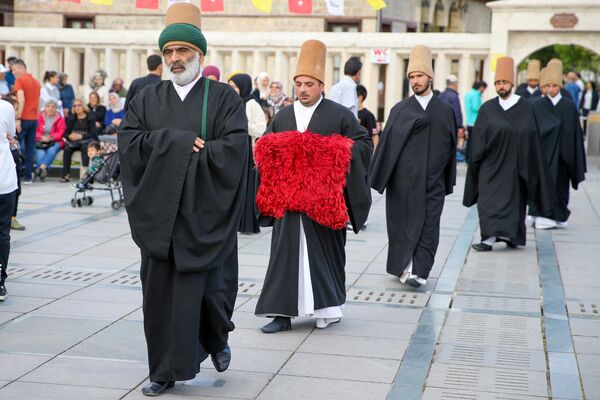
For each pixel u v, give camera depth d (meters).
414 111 9.10
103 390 6.03
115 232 11.99
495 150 11.22
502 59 11.34
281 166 7.36
